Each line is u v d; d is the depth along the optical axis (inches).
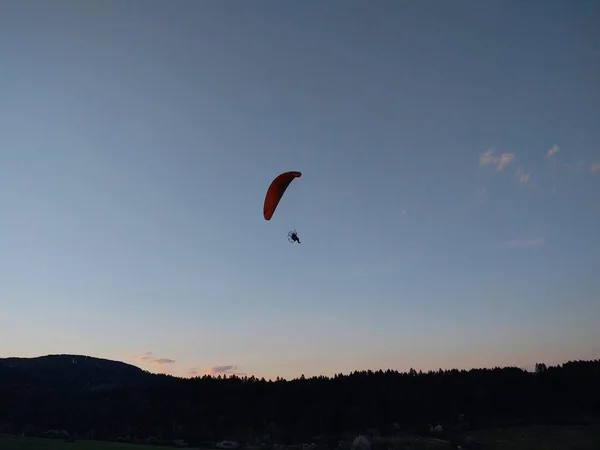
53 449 2361.0
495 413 3351.4
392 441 2861.7
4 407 3560.5
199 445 3038.9
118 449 2431.1
